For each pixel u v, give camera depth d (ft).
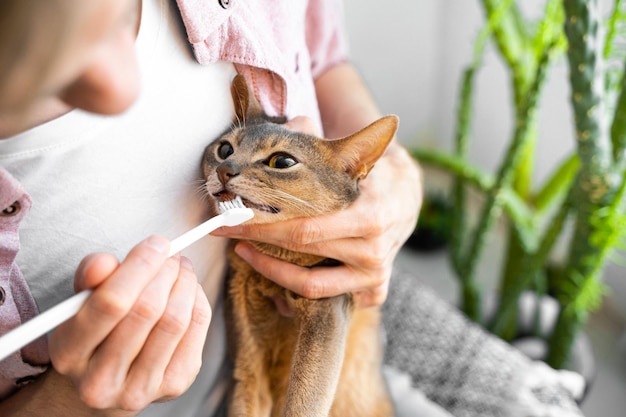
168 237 1.38
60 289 1.30
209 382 1.64
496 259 3.84
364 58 3.95
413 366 2.33
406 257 4.01
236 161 1.38
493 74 3.91
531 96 2.31
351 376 1.81
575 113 2.04
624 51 2.27
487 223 2.71
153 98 1.26
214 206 1.40
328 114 2.01
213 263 1.51
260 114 1.54
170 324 1.05
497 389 2.20
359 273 1.52
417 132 4.47
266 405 1.69
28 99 0.81
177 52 1.29
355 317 1.80
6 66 0.76
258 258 1.49
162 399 1.21
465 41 4.02
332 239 1.44
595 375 3.03
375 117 1.94
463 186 2.98
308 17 1.87
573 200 2.34
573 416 2.09
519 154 2.49
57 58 0.76
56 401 1.21
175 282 1.10
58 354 1.04
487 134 4.13
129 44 0.90
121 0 0.81
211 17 1.27
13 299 1.19
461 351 2.33
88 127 1.18
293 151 1.42
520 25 2.59
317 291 1.47
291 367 1.54
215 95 1.40
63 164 1.19
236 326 1.62
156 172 1.31
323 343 1.51
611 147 2.16
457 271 2.96
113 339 1.02
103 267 0.99
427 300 2.52
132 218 1.31
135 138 1.25
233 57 1.37
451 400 2.23
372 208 1.49
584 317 2.60
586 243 2.34
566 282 2.52
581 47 1.89
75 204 1.24
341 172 1.49
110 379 1.05
